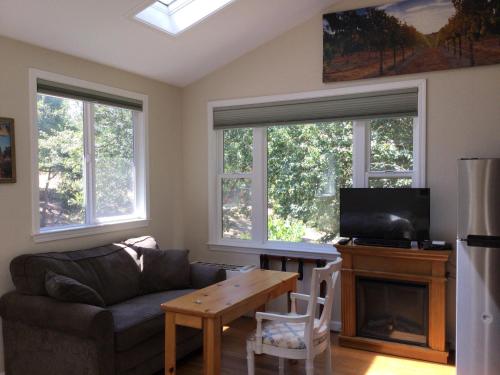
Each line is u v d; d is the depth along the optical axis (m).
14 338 2.93
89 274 3.25
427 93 3.60
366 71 3.79
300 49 4.09
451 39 3.49
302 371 3.21
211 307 2.48
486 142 3.42
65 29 3.15
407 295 3.58
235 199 4.59
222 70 4.51
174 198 4.68
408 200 3.53
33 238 3.21
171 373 2.56
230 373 3.18
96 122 3.81
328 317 2.75
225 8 3.48
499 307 2.83
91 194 3.73
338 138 4.09
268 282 3.06
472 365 2.91
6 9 2.78
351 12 3.82
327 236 4.17
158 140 4.45
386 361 3.38
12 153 3.05
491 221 2.88
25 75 3.15
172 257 3.83
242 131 4.54
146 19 3.37
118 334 2.69
